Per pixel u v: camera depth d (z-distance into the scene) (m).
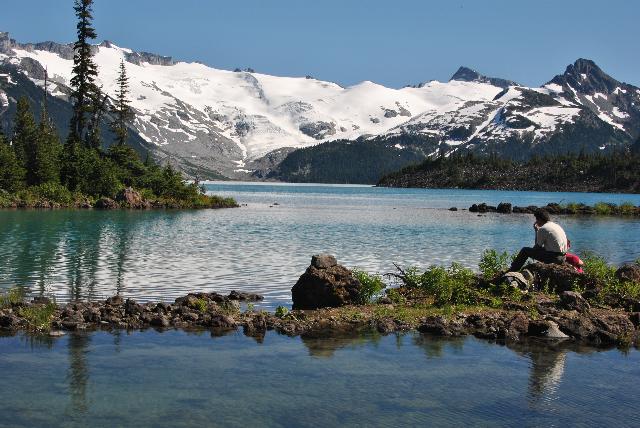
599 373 15.09
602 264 26.19
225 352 16.45
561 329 18.78
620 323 19.33
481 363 15.80
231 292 24.36
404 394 13.52
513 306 21.42
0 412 12.13
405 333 18.78
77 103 109.00
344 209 106.38
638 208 110.31
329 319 20.22
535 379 14.60
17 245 39.75
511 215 96.38
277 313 20.73
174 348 16.73
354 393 13.53
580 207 112.94
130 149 110.94
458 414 12.45
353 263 35.62
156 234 51.00
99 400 12.84
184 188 106.31
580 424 12.02
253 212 92.19
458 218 84.44
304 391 13.59
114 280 27.59
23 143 100.88
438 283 23.47
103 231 51.88
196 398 13.06
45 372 14.52
